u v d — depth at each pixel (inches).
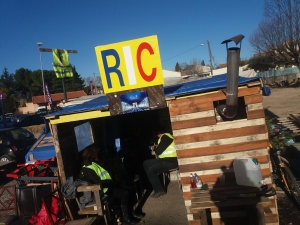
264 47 1333.7
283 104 800.9
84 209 215.3
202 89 186.5
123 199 221.1
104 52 186.2
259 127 185.3
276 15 1226.6
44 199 199.0
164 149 254.7
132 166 322.7
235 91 165.0
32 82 2637.8
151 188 294.4
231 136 189.6
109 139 353.4
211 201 175.2
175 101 193.6
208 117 191.3
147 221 222.8
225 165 191.8
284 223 198.4
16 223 230.8
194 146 194.7
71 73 520.7
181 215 225.0
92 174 211.9
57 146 220.7
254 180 182.1
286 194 241.9
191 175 196.5
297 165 288.7
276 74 1651.1
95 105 220.1
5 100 1866.4
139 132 350.3
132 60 185.9
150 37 181.9
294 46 1214.3
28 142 506.6
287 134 366.6
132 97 190.4
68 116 211.0
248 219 185.9
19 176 236.4
